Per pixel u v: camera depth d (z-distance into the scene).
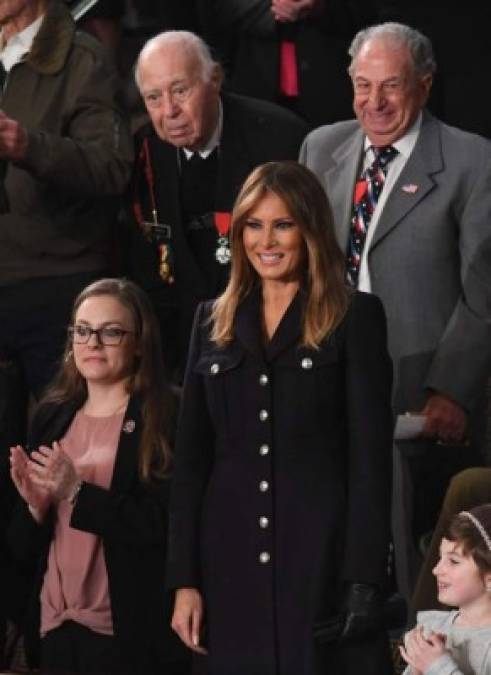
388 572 16.27
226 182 21.98
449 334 20.33
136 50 26.86
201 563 16.53
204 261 22.09
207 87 21.77
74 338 18.73
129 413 18.53
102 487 18.22
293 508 16.23
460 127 29.50
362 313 16.33
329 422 16.33
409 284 20.48
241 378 16.41
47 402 19.05
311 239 16.28
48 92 22.39
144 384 18.64
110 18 26.73
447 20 30.59
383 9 29.38
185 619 16.48
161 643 18.22
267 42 25.78
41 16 22.55
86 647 18.30
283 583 16.20
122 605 18.14
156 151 22.30
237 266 16.62
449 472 20.55
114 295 18.72
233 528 16.36
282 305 16.55
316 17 25.55
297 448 16.30
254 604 16.25
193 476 16.66
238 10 25.83
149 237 22.31
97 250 22.69
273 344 16.34
